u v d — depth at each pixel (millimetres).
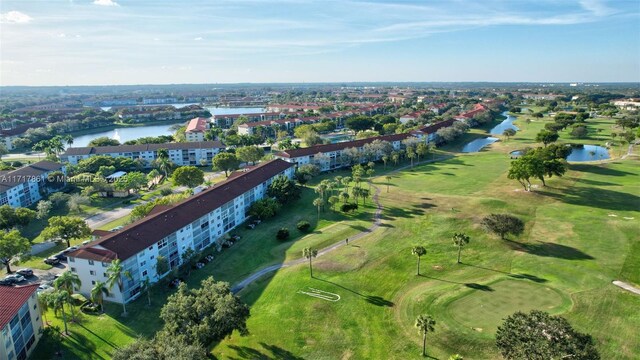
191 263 91000
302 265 89312
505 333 52250
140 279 82062
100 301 73312
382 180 161000
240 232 112000
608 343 60469
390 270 85938
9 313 59750
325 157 180875
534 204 123750
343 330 66375
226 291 64688
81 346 65562
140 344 54844
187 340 57000
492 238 99812
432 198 133750
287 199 131875
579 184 140375
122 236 82750
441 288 77750
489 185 147000
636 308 69312
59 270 92188
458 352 60031
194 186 154875
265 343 63812
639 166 162750
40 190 154000
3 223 109438
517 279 80250
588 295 73438
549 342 48312
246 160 194125
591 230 102562
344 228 110312
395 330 65875
